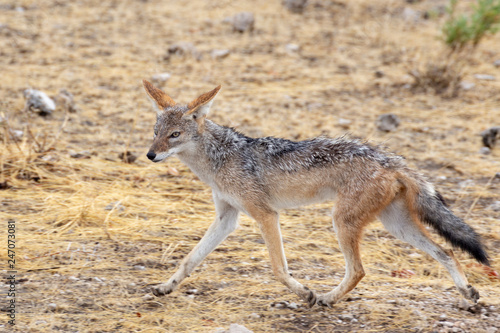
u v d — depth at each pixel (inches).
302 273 583.5
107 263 577.0
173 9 1498.5
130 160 818.8
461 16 1246.3
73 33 1320.1
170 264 586.9
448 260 509.7
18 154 775.7
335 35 1405.0
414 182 514.0
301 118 1003.3
